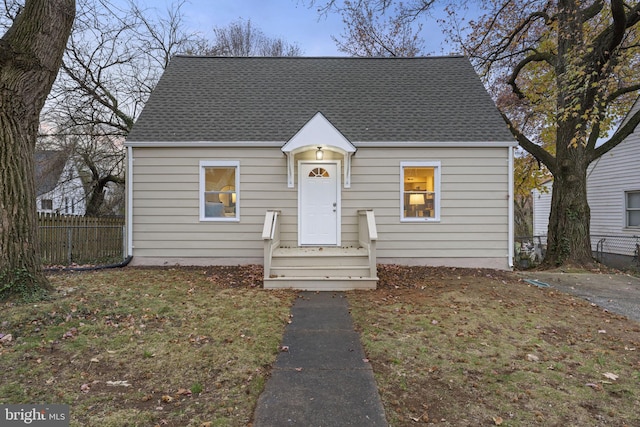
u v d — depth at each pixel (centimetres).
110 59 1480
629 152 1328
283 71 1098
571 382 325
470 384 321
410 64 1129
